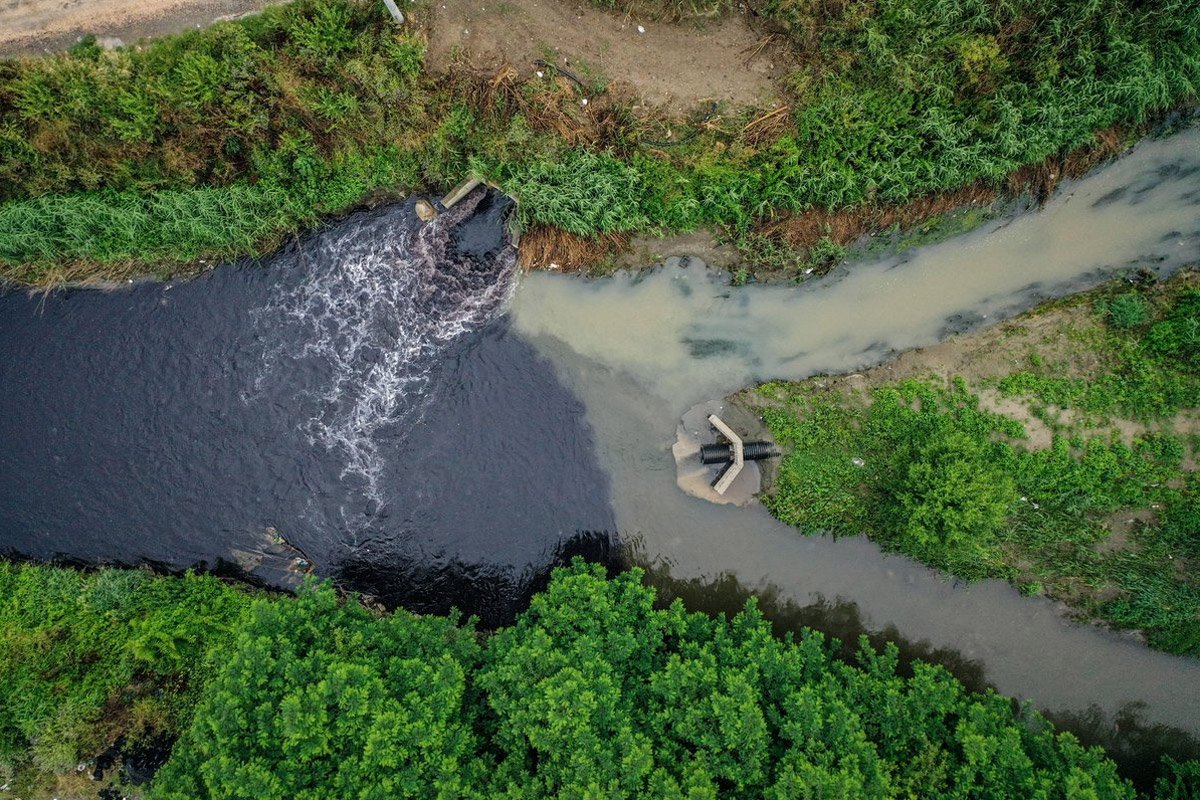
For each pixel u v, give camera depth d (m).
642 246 20.89
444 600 21.00
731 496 20.89
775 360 21.11
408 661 15.70
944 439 18.86
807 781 14.46
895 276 20.91
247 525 21.19
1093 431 19.80
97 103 18.62
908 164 19.50
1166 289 20.16
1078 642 20.53
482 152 20.00
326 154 20.17
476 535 21.06
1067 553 20.06
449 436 21.23
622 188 19.88
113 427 21.23
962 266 20.75
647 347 21.27
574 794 14.34
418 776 15.02
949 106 19.31
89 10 18.61
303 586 17.61
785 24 19.00
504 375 21.34
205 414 21.25
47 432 21.23
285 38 18.81
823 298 21.05
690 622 18.50
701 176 19.81
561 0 19.39
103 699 18.81
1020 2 18.33
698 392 21.16
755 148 19.58
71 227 19.81
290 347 21.34
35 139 18.78
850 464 20.39
